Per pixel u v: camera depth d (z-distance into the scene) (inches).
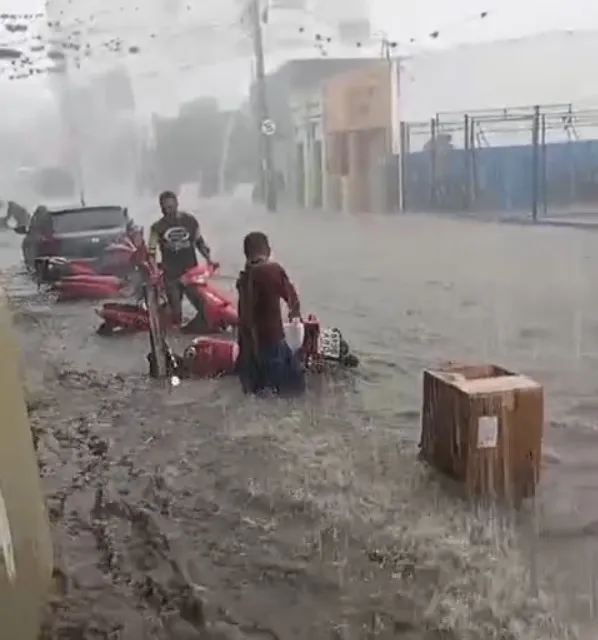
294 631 62.7
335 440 89.0
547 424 81.0
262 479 83.0
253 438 89.6
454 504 76.3
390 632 61.4
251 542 74.0
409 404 90.0
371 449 85.4
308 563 70.6
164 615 66.1
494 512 73.8
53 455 90.2
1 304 73.3
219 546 73.7
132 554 74.4
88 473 87.0
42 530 73.7
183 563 71.4
